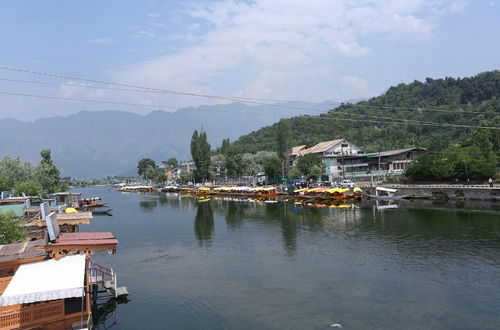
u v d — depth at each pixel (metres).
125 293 34.06
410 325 26.20
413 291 32.31
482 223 58.44
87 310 26.09
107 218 91.06
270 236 58.34
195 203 123.69
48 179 112.19
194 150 192.12
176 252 50.81
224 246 53.00
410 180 112.00
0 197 77.50
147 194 197.50
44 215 45.56
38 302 25.45
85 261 26.92
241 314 29.36
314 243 51.72
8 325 23.81
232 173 185.38
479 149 98.94
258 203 111.56
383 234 55.00
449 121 159.62
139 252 51.69
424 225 59.81
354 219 70.12
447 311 28.17
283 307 30.23
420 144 149.00
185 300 32.84
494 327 25.50
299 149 179.75
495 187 81.62
